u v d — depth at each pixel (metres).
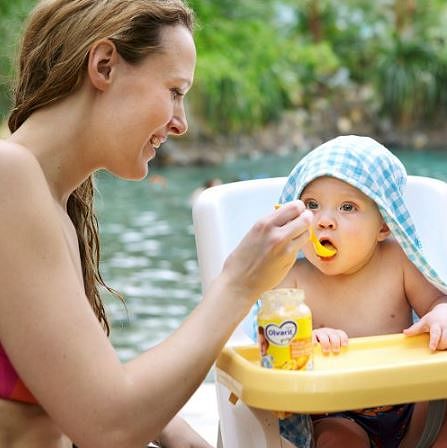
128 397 1.91
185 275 9.21
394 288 2.76
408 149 23.73
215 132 21.48
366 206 2.63
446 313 2.34
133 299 8.11
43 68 2.13
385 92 24.61
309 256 2.72
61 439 2.18
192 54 2.14
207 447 2.51
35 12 2.18
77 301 1.94
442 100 24.61
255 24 24.72
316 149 2.74
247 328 2.67
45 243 1.94
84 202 2.46
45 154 2.10
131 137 2.09
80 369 1.90
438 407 2.33
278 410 1.95
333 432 2.53
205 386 4.31
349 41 26.59
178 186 16.52
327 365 2.18
